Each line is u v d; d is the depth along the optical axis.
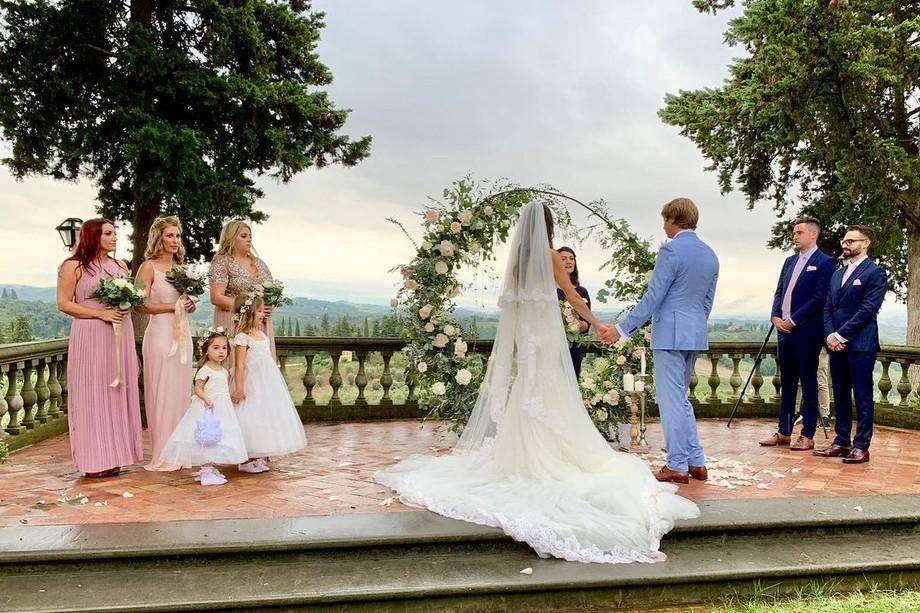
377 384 7.93
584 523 3.56
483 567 3.35
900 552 3.64
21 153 12.15
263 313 5.09
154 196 11.99
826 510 3.93
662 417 4.75
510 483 4.07
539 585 3.17
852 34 10.77
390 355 7.86
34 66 11.85
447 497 3.93
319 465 5.24
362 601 3.04
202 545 3.25
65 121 12.21
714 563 3.46
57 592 2.98
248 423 4.82
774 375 8.22
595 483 3.88
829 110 11.67
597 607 3.24
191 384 5.18
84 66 12.28
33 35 11.87
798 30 11.28
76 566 3.19
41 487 4.48
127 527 3.50
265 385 4.96
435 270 6.00
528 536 3.45
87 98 12.19
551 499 3.77
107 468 4.74
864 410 5.41
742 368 8.72
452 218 5.98
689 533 3.70
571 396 4.27
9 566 3.14
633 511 3.64
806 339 5.91
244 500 4.16
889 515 3.87
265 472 4.97
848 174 11.76
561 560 3.46
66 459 5.38
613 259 6.10
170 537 3.34
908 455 5.77
